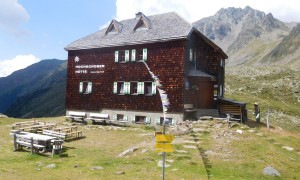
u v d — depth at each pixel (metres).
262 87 95.44
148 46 30.03
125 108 31.03
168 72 28.59
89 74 34.12
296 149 19.80
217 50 32.31
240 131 22.61
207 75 29.92
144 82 29.98
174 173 13.88
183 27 29.42
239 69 120.75
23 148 18.45
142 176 13.42
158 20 32.94
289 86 96.38
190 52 29.95
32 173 13.52
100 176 13.33
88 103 33.84
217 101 32.19
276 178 14.06
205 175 13.70
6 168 14.16
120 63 31.86
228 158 16.45
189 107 28.64
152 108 29.27
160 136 11.23
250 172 14.48
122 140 21.86
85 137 23.00
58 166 14.81
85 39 35.97
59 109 135.75
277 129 32.12
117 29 34.09
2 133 23.78
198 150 17.67
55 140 16.86
